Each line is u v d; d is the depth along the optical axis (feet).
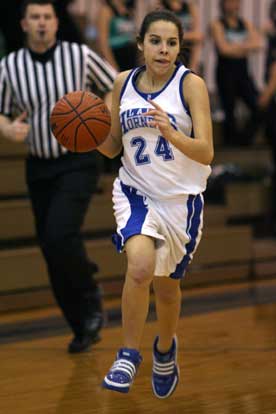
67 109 21.97
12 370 26.81
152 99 20.94
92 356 28.30
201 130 20.35
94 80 28.68
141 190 21.17
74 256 27.55
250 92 48.01
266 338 30.42
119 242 20.62
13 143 38.45
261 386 24.81
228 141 48.21
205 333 31.24
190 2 47.70
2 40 41.91
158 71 20.57
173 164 20.85
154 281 21.48
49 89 28.04
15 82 28.25
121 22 43.57
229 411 22.66
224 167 45.68
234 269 41.11
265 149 48.42
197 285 39.91
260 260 42.37
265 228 46.37
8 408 23.02
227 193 44.24
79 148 22.02
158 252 20.70
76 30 40.09
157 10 20.84
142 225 20.47
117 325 32.71
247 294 38.19
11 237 37.22
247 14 53.01
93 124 21.83
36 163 28.53
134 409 22.88
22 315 34.76
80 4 49.34
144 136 20.90
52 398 23.86
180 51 21.85
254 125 48.24
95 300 28.86
